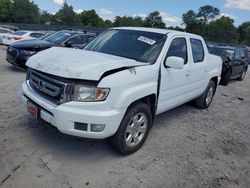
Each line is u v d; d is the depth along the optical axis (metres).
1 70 9.23
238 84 12.45
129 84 3.60
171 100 4.83
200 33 95.69
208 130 5.41
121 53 4.46
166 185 3.39
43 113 3.53
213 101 8.04
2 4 81.75
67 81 3.32
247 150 4.68
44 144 4.01
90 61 3.58
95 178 3.36
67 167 3.52
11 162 3.50
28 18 82.69
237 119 6.43
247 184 3.64
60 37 10.11
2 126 4.47
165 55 4.42
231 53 11.87
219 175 3.77
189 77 5.27
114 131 3.53
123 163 3.75
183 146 4.52
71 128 3.34
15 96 6.10
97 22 91.12
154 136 4.77
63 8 80.62
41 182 3.18
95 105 3.31
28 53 8.75
